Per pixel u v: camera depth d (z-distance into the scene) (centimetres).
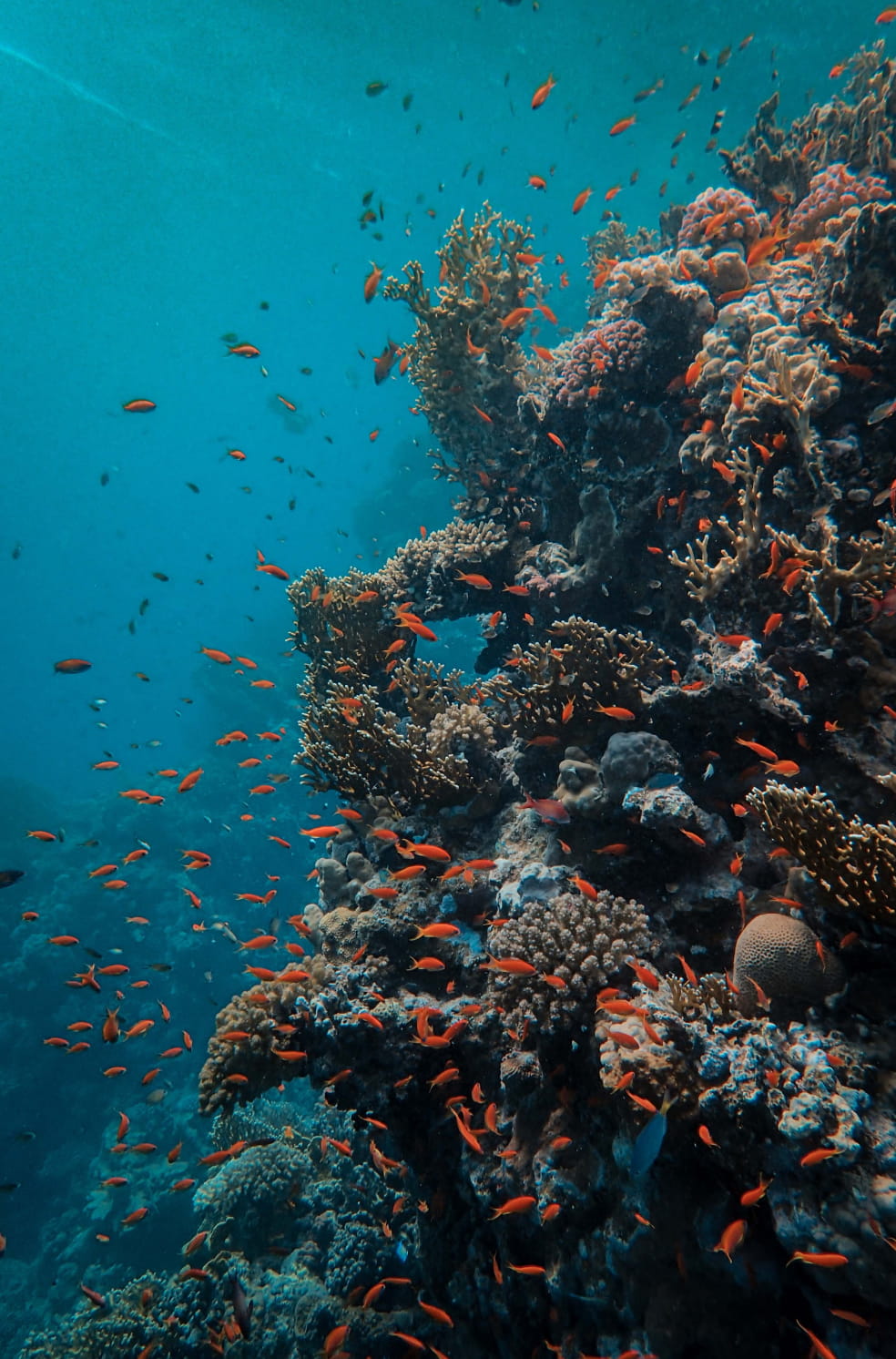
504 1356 438
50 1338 839
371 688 718
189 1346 693
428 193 4469
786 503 480
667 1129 309
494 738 620
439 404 808
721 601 483
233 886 2109
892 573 401
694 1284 305
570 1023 377
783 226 794
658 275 593
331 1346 514
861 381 486
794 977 324
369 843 630
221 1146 1043
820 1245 252
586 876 470
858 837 309
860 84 1100
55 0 2681
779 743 437
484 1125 446
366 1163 807
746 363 536
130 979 1880
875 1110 269
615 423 605
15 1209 1534
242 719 2866
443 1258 509
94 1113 1684
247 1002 555
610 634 504
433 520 2916
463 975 507
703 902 417
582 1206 359
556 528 707
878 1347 245
